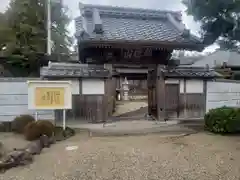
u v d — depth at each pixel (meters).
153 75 11.76
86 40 9.05
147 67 11.16
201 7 7.46
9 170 4.79
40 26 15.02
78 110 10.13
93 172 4.62
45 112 10.08
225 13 7.39
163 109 10.96
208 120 8.51
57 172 4.66
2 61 12.84
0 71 12.82
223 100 11.67
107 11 12.60
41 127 7.17
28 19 14.42
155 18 13.34
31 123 7.57
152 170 4.69
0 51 13.09
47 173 4.61
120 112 16.00
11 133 8.27
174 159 5.33
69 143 6.89
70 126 9.59
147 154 5.70
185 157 5.46
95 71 10.20
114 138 7.52
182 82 11.13
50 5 14.99
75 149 6.21
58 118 10.02
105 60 10.63
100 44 9.39
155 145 6.53
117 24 11.78
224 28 7.70
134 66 10.96
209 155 5.57
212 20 7.79
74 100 10.08
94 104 10.26
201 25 8.16
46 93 8.05
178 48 10.25
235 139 7.16
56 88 8.12
